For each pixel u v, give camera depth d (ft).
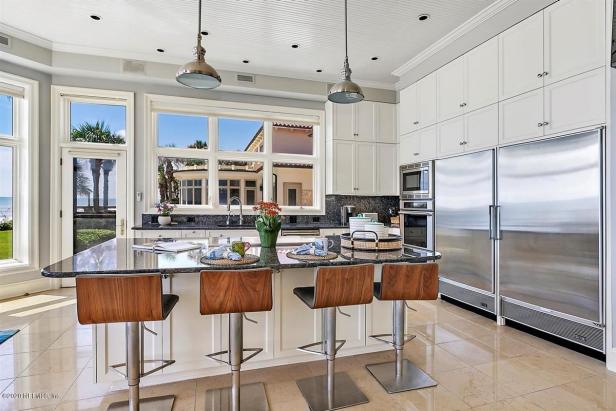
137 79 14.56
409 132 14.99
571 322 8.59
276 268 6.18
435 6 10.56
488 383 7.32
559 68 8.75
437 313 11.75
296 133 17.85
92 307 5.06
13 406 6.45
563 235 8.64
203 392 6.93
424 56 13.83
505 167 10.25
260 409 6.40
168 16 11.14
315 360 8.19
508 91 10.18
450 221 12.47
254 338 7.66
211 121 16.33
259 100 16.71
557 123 8.79
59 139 14.19
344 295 6.13
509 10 10.12
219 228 14.62
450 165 12.49
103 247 8.14
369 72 15.93
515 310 10.06
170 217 15.10
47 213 13.99
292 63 14.89
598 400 6.67
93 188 14.66
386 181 17.52
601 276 7.88
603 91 7.80
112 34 12.35
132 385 5.64
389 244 8.20
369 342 8.58
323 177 17.70
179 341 7.22
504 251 10.31
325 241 7.34
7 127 13.37
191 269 5.83
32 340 9.34
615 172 7.64
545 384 7.26
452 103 12.43
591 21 8.02
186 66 7.74
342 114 16.83
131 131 14.93
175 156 15.85
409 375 7.57
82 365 7.99
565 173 8.59
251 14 11.00
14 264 13.29
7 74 12.79
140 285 5.15
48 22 11.54
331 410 6.41
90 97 14.52
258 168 17.33
